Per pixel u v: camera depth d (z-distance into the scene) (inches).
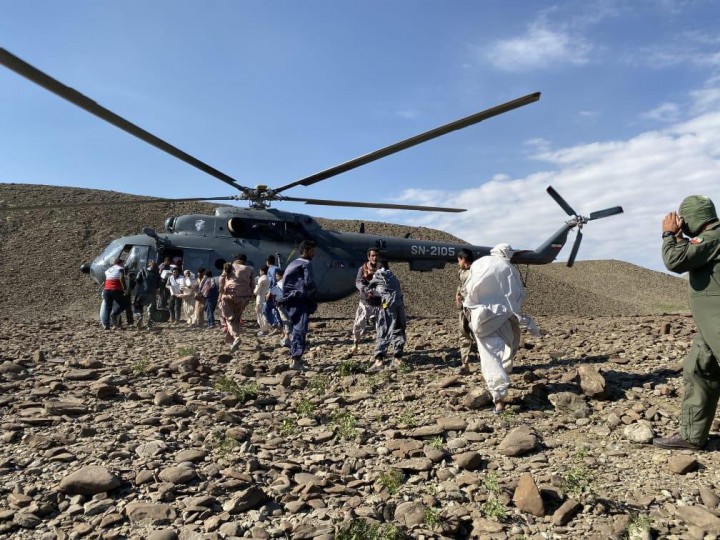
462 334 262.2
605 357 291.3
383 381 260.1
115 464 156.6
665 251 154.9
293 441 179.3
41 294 1176.8
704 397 158.7
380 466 157.8
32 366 300.2
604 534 116.0
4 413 206.7
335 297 589.9
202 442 177.2
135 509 127.5
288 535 119.0
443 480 147.6
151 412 209.6
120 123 330.0
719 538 112.5
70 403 211.6
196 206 1893.5
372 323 511.5
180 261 562.9
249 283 362.6
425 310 1344.7
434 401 223.8
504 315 210.7
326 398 234.5
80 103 298.5
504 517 125.0
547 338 375.6
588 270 2662.4
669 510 126.6
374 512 127.1
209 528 120.8
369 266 347.9
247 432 186.2
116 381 253.3
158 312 542.6
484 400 214.5
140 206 1817.2
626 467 154.0
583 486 139.2
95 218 1672.0
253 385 252.2
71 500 134.4
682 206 161.3
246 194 518.9
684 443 163.2
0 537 118.6
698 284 153.3
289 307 299.0
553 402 206.7
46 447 168.9
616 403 210.2
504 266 215.0
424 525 121.9
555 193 628.7
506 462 159.3
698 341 157.4
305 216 590.2
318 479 146.2
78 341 424.2
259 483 146.6
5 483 144.2
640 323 450.9
